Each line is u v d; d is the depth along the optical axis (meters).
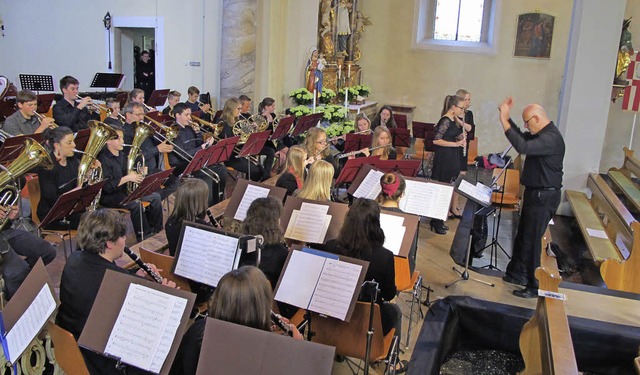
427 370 4.29
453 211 8.48
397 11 14.26
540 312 4.31
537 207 5.69
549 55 13.44
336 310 3.45
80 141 7.18
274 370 2.47
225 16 10.78
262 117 9.07
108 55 13.16
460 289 5.80
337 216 4.66
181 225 4.09
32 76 11.05
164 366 2.69
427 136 9.98
